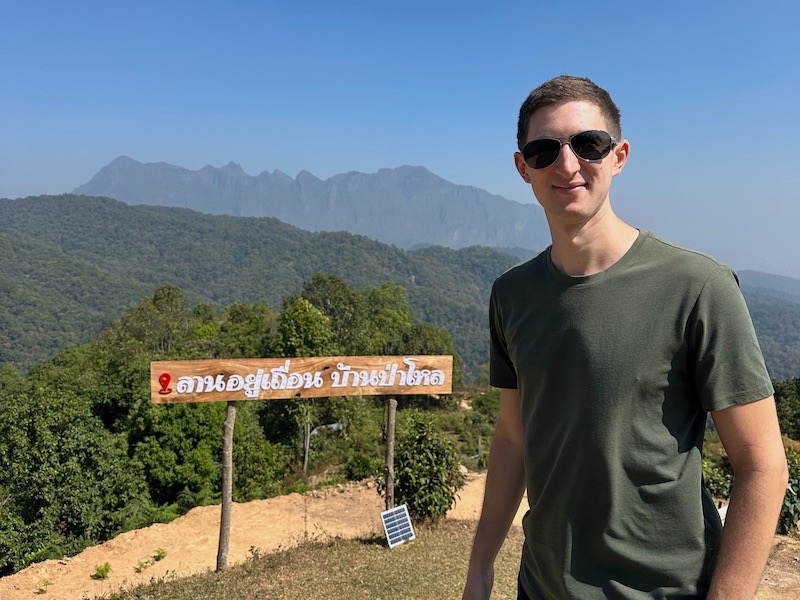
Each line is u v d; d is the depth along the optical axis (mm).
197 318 71750
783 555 7852
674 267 1528
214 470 20359
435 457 10555
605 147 1595
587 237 1629
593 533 1569
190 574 8438
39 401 18516
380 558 8430
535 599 1781
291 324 31500
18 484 17344
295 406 26547
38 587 8125
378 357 8828
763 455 1390
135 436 22062
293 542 10039
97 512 17672
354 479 19203
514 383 2057
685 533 1507
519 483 2057
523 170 1797
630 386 1517
